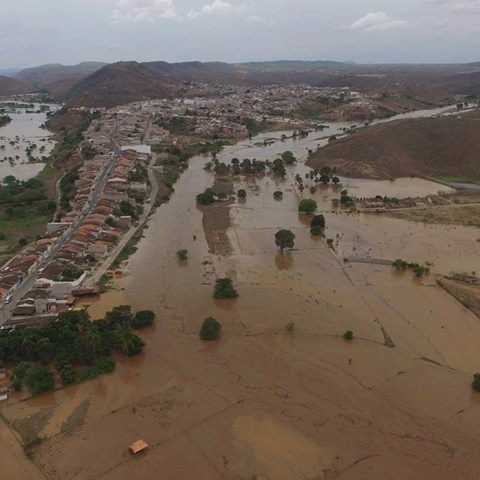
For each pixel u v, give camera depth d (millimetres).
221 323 98812
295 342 92500
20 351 85250
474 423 72750
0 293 107375
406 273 121312
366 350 90000
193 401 77312
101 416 74312
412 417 73812
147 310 99688
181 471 64438
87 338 85000
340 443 68938
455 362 86750
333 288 113500
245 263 127062
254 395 78500
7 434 70812
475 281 115500
